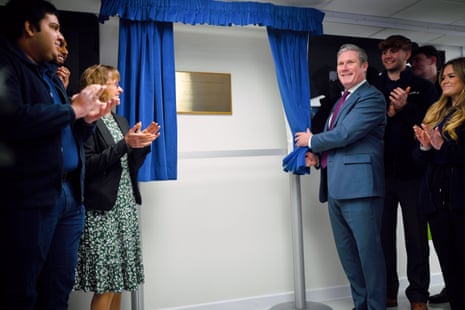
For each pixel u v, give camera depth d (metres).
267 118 2.99
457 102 2.09
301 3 2.75
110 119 2.00
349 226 2.37
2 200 1.19
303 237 3.02
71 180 1.46
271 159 2.99
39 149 1.23
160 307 2.64
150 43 2.38
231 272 2.82
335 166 2.37
